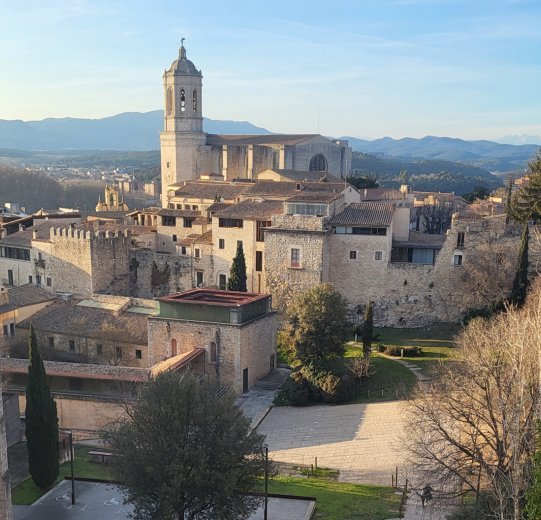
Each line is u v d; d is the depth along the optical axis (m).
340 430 54.16
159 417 33.66
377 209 86.31
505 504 31.62
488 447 44.22
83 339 73.56
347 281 83.19
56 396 56.78
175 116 160.50
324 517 38.78
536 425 30.80
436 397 43.41
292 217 83.25
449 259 78.75
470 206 131.38
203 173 162.75
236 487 34.09
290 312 68.25
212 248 90.81
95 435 55.56
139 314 76.00
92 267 87.44
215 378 64.62
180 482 31.78
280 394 63.72
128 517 38.03
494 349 42.88
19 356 74.38
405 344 73.38
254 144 156.50
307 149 155.12
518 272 66.81
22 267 95.88
